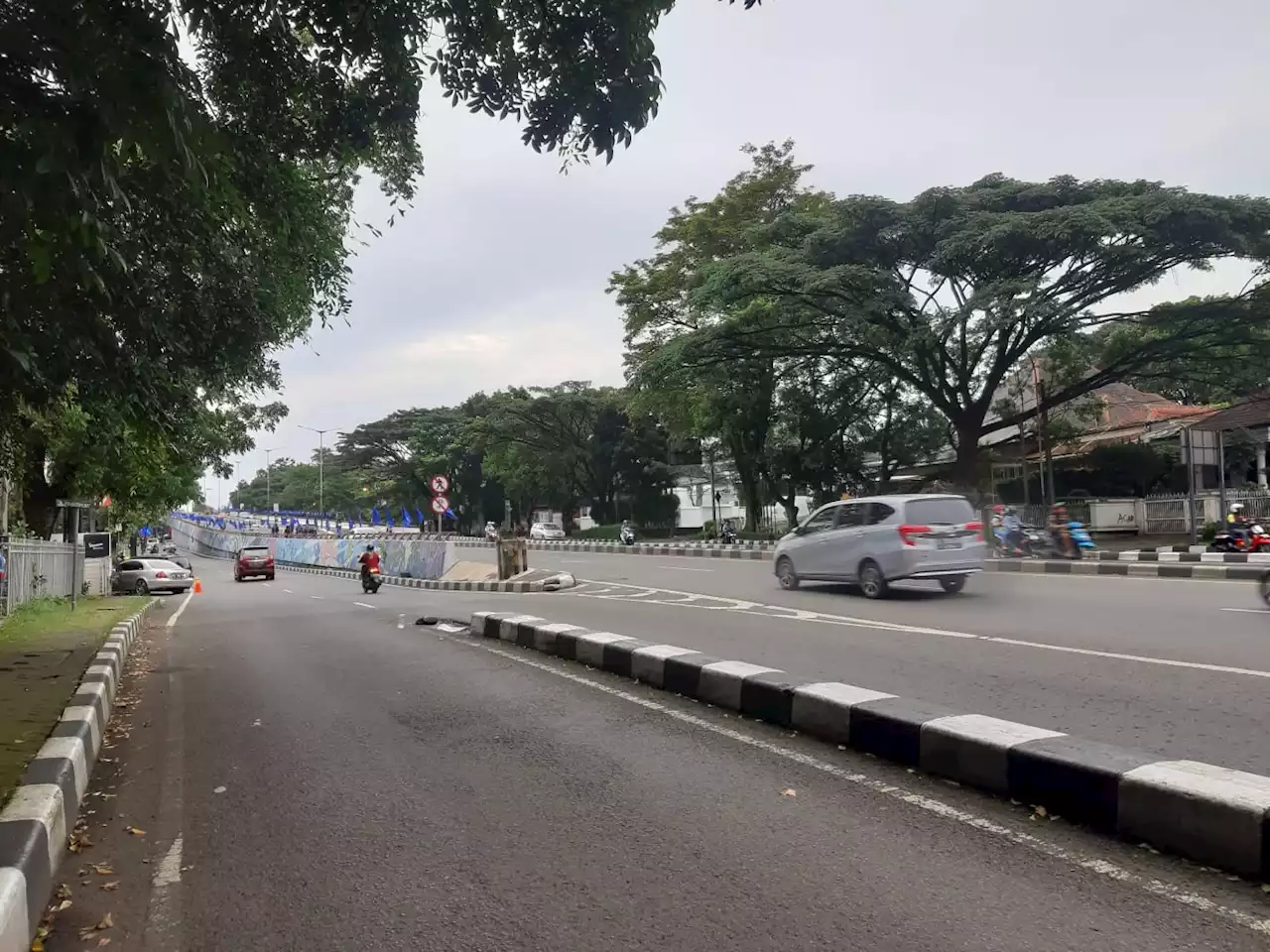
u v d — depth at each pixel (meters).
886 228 25.72
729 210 35.75
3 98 4.47
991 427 29.44
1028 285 22.97
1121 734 5.37
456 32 7.51
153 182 6.30
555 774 5.27
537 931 3.29
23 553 16.66
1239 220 22.41
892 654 8.50
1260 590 11.03
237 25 7.02
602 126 7.69
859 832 4.16
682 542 38.81
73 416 12.97
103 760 6.12
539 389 55.19
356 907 3.57
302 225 8.91
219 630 15.02
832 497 35.62
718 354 29.84
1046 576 17.12
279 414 23.66
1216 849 3.63
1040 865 3.73
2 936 3.02
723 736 6.05
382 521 86.69
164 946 3.32
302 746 6.19
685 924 3.30
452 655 10.24
